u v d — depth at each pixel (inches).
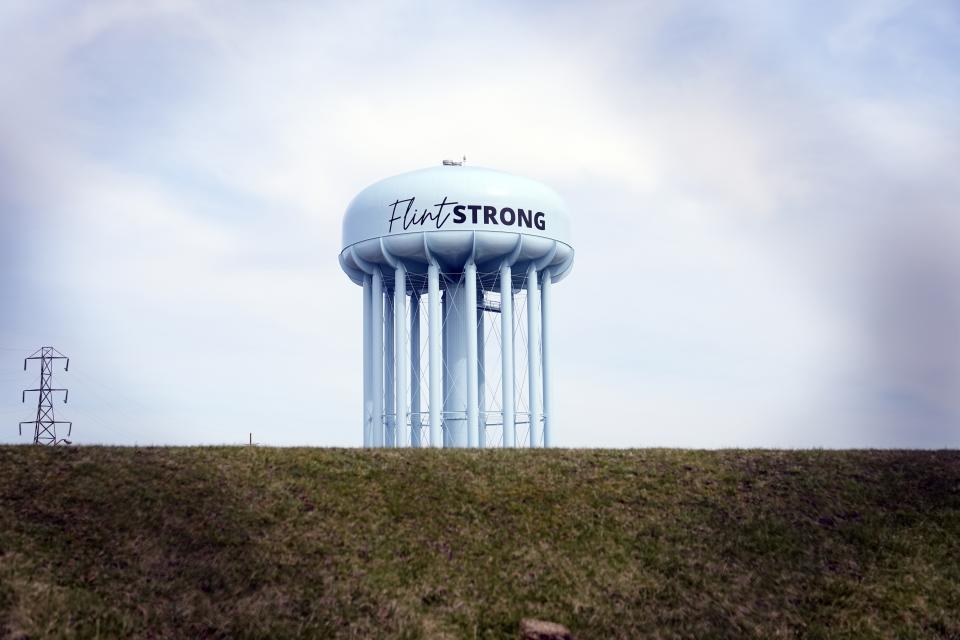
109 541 749.9
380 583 748.6
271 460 948.6
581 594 759.1
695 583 783.1
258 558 759.1
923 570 815.1
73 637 620.1
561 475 968.9
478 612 725.9
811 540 857.5
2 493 802.2
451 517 865.5
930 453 1067.3
